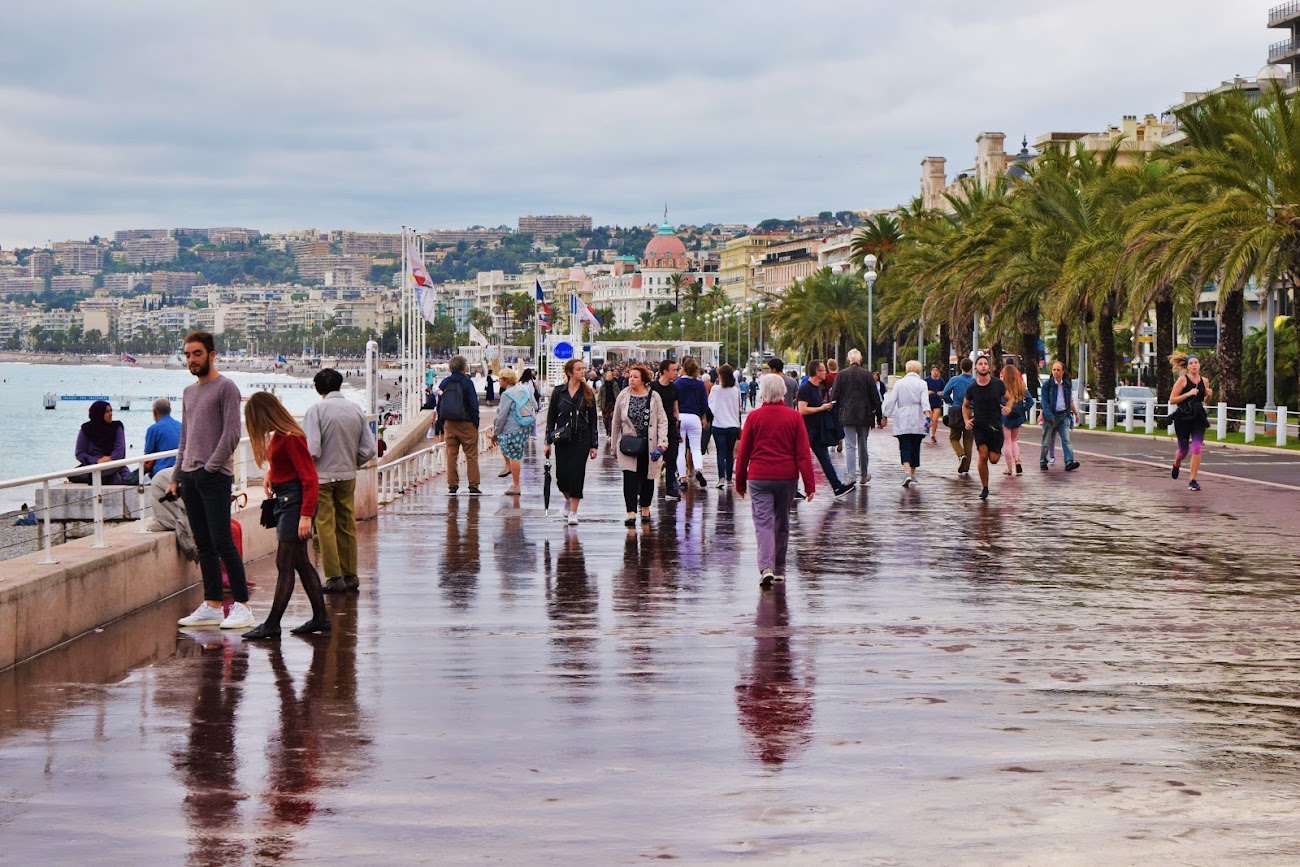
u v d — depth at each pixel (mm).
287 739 9422
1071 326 70938
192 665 11898
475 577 17250
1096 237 57594
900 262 90875
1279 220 45062
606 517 24641
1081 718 9938
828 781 8383
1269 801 7973
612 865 6953
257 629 13102
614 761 8852
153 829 7555
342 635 13312
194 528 13664
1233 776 8469
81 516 18969
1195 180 47938
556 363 69938
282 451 13141
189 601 15297
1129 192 60062
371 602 15328
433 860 7039
